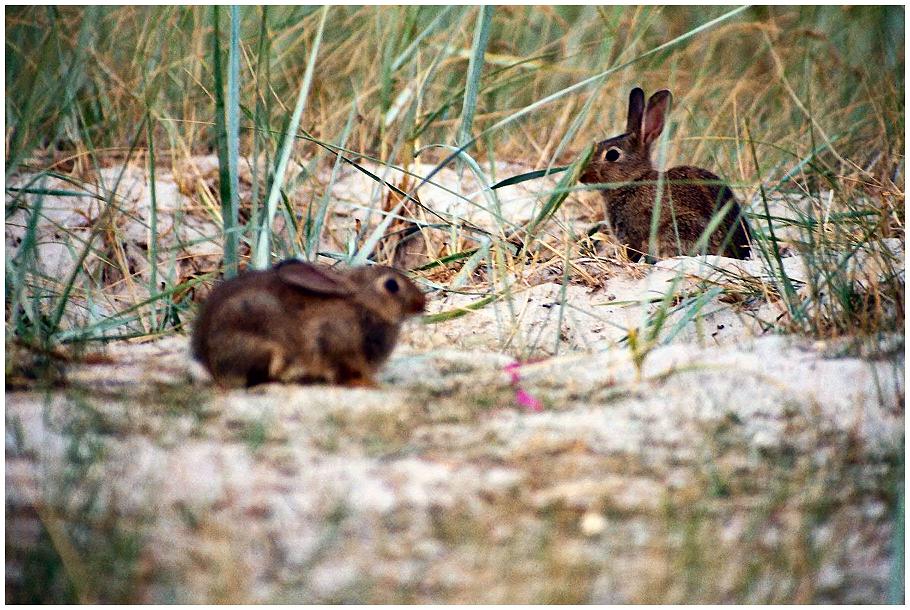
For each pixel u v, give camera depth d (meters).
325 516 6.32
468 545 6.16
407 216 13.24
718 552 6.25
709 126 14.95
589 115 15.38
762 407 7.89
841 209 12.23
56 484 6.55
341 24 16.67
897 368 8.49
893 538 6.52
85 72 14.84
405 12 15.22
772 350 8.91
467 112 12.36
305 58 15.47
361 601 5.75
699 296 10.34
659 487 6.80
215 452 6.93
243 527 6.21
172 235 13.21
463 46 16.11
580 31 17.33
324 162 14.73
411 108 13.87
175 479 6.61
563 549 6.19
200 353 8.13
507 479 6.78
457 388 8.24
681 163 15.12
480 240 11.88
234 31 10.92
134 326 10.77
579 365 8.73
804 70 16.53
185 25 15.48
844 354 8.78
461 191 14.23
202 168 14.44
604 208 13.64
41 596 5.75
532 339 10.23
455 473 6.82
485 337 10.22
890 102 14.68
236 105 10.77
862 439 7.51
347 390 7.99
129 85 14.60
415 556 6.08
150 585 5.79
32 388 8.16
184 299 11.17
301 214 13.34
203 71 14.97
